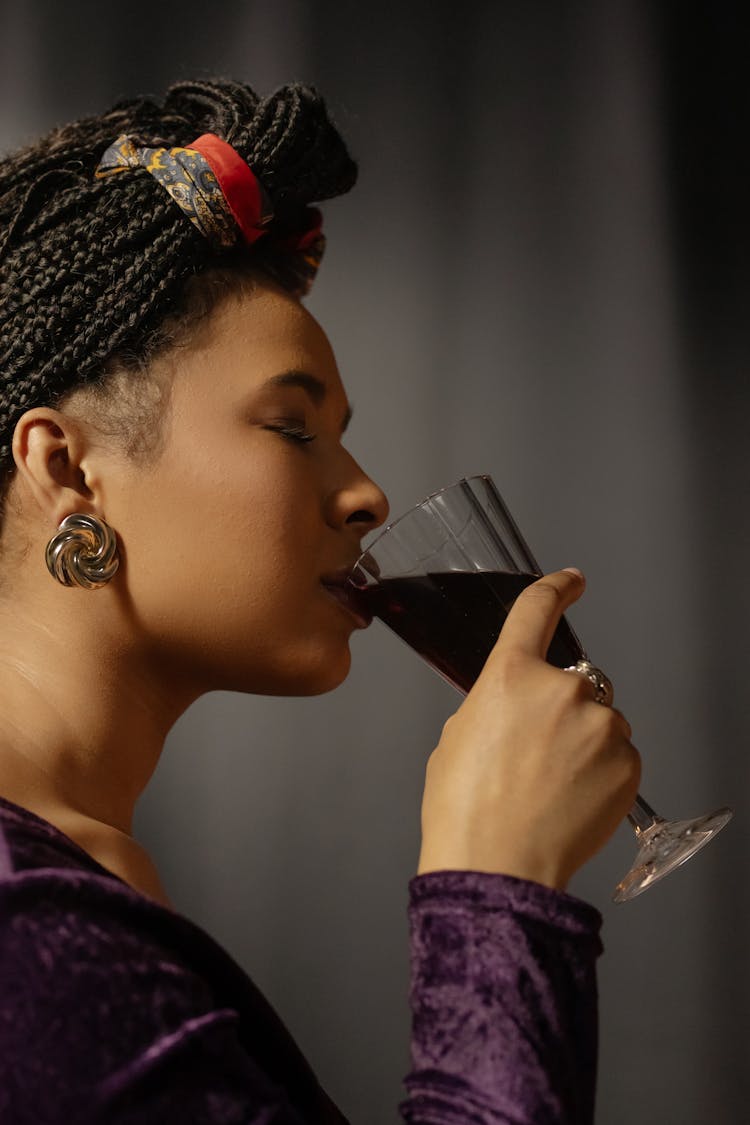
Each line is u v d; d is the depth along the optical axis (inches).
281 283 49.0
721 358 143.9
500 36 147.4
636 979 129.9
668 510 140.7
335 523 44.2
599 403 142.4
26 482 42.5
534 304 143.3
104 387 42.8
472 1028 30.0
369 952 126.8
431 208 143.3
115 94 131.2
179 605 41.5
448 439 139.5
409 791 130.1
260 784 129.3
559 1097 29.2
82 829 37.0
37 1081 26.8
